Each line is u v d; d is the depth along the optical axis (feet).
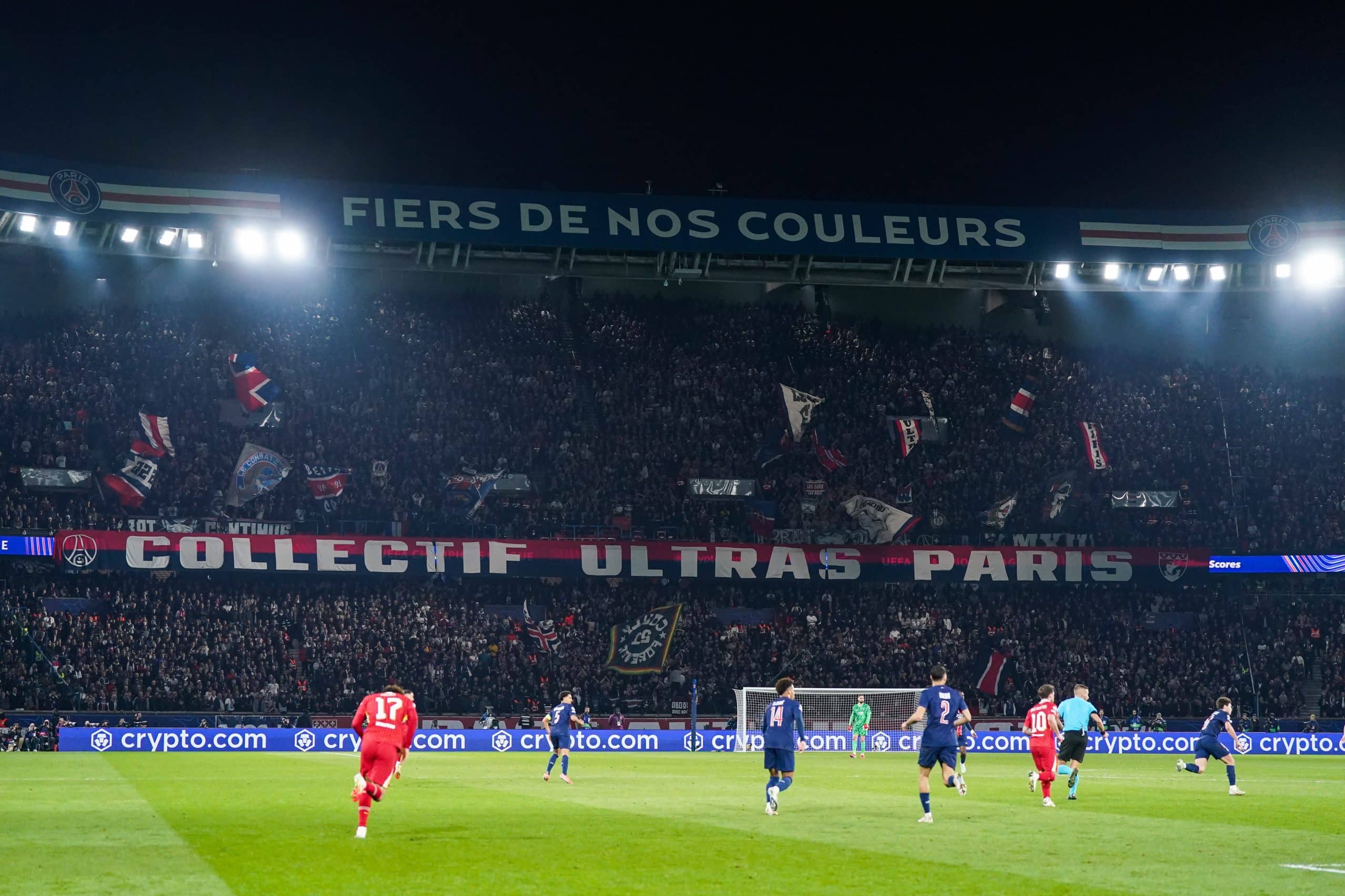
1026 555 189.16
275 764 116.47
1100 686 181.78
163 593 171.22
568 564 179.52
